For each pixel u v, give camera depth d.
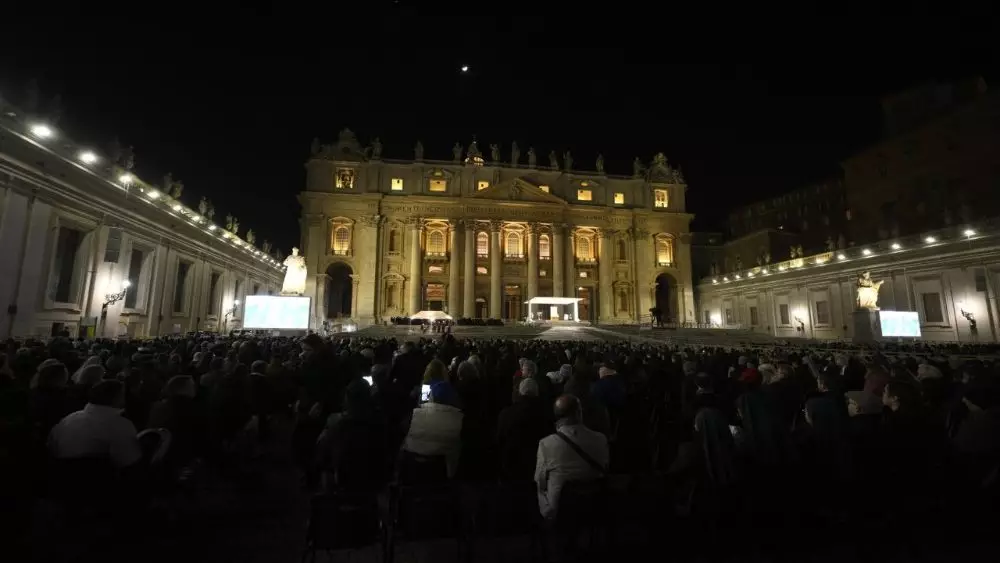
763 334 46.50
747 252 67.25
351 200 60.59
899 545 5.52
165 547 5.77
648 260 67.06
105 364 9.89
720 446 5.34
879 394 6.85
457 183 63.53
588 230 66.44
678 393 9.95
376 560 5.66
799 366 9.97
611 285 65.56
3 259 20.81
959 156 43.97
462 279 61.66
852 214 54.88
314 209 59.84
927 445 5.50
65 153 23.56
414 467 5.71
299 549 5.86
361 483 5.66
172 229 33.88
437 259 61.69
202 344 15.05
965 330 36.62
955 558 5.30
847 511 5.64
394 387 8.39
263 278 52.94
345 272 63.81
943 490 5.57
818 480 5.71
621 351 18.97
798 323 52.00
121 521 5.55
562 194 66.25
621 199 68.38
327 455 5.91
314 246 59.09
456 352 14.42
